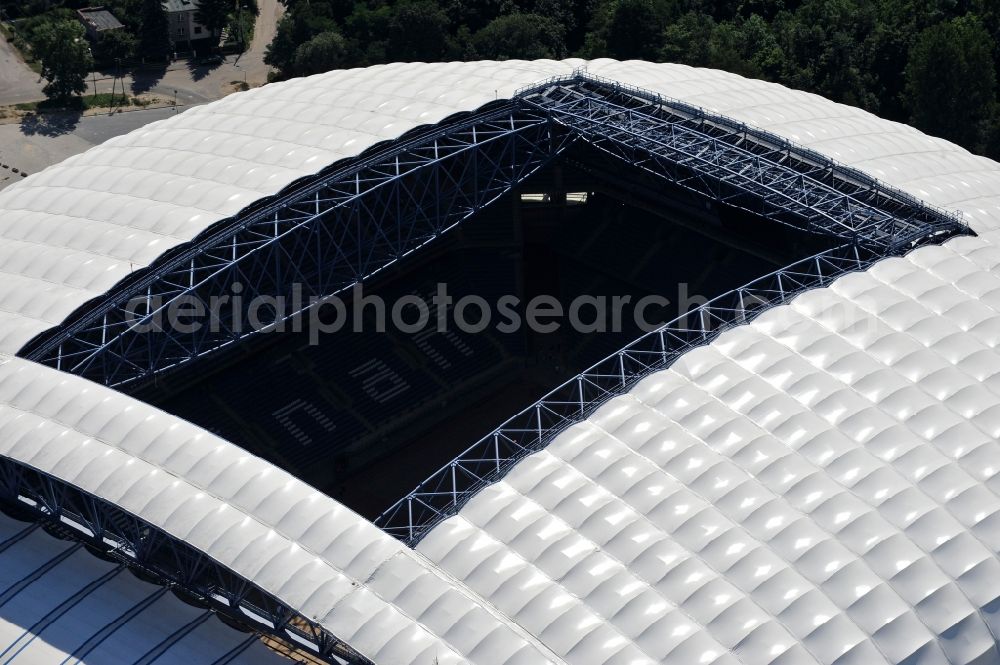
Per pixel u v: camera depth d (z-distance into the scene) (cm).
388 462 12519
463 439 12744
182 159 11781
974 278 9700
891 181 11362
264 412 12556
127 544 8275
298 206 11381
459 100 12300
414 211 11700
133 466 8175
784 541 7750
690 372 8850
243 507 7875
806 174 11350
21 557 8144
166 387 12300
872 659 7288
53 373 9025
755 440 8312
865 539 7750
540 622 7456
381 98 12475
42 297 10056
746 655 7262
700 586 7550
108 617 7769
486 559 7806
